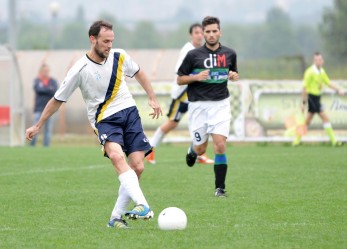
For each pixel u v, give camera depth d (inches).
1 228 1050.7
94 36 1016.2
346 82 2522.1
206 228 1031.6
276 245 926.4
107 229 1031.6
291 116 2539.4
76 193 1376.7
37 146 2758.4
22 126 2866.6
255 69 3791.8
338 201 1254.3
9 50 2775.6
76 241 959.0
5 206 1235.2
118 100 1049.5
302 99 2459.4
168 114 1866.4
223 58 1348.4
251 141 2556.6
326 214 1135.0
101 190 1414.9
